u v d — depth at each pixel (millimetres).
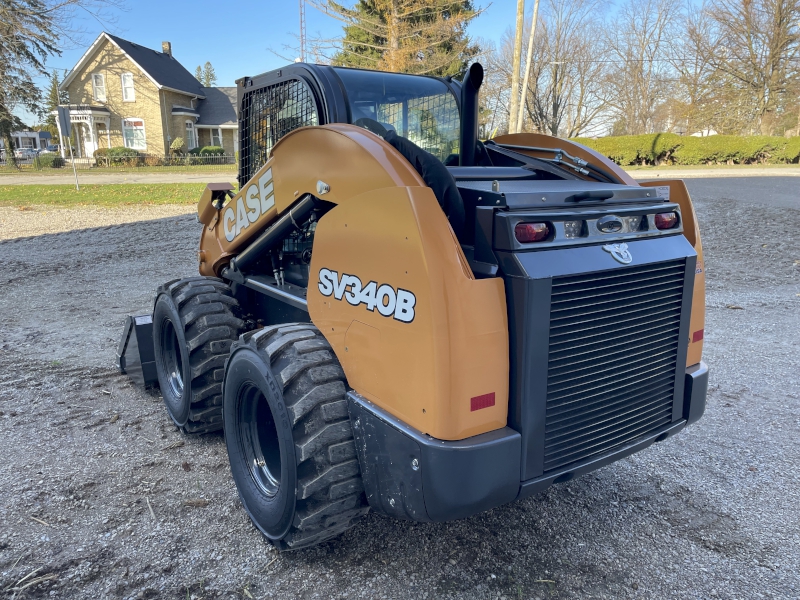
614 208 2334
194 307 3477
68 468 3352
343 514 2340
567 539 2730
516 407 2070
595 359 2250
